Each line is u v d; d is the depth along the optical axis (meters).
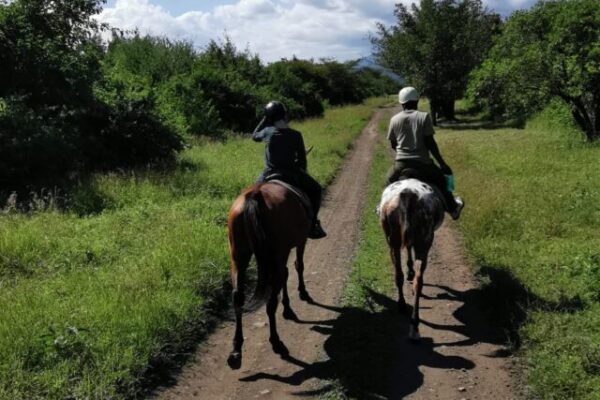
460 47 30.59
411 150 6.45
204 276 6.93
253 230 4.97
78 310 5.70
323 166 16.53
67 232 8.48
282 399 4.81
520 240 8.44
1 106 11.61
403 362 5.38
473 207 10.08
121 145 14.60
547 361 5.00
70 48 15.02
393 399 4.76
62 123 13.08
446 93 31.47
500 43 20.27
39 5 14.27
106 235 8.38
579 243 7.97
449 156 16.73
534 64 17.48
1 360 4.76
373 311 6.54
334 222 10.88
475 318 6.29
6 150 10.87
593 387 4.54
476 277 7.47
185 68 28.47
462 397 4.77
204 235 8.23
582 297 6.23
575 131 19.48
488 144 19.56
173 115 19.84
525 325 5.74
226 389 5.00
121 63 25.38
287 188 5.68
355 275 7.73
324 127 28.89
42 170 11.62
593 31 16.45
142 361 5.03
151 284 6.49
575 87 16.81
